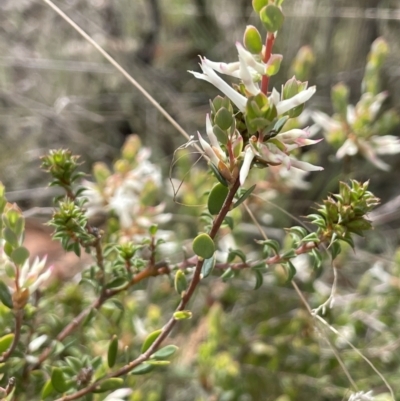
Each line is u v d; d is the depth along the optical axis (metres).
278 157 0.16
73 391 0.21
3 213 0.19
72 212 0.21
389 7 0.50
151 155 0.49
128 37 0.57
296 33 0.52
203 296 0.39
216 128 0.16
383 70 0.49
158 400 0.32
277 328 0.36
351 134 0.34
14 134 0.54
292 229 0.21
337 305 0.35
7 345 0.20
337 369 0.33
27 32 0.55
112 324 0.29
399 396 0.31
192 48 0.57
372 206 0.19
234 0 0.55
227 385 0.31
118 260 0.23
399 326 0.34
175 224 0.42
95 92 0.55
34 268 0.20
